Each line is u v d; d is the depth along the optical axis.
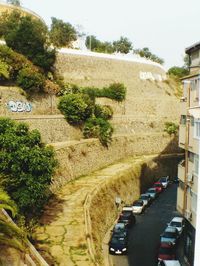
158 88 92.25
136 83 86.50
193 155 30.94
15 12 65.12
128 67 86.06
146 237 41.34
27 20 58.56
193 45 31.73
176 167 73.81
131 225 44.53
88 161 53.75
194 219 29.72
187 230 33.84
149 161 65.88
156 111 85.38
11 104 47.62
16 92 48.69
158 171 68.19
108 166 58.81
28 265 23.23
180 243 39.12
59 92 57.81
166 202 56.16
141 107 81.81
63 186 45.56
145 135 72.81
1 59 48.72
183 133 33.53
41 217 35.59
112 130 61.44
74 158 50.03
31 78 50.28
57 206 38.66
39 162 29.34
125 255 36.12
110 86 75.06
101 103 70.81
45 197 31.67
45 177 29.91
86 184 46.62
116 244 36.25
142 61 90.50
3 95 46.62
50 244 30.19
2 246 23.12
